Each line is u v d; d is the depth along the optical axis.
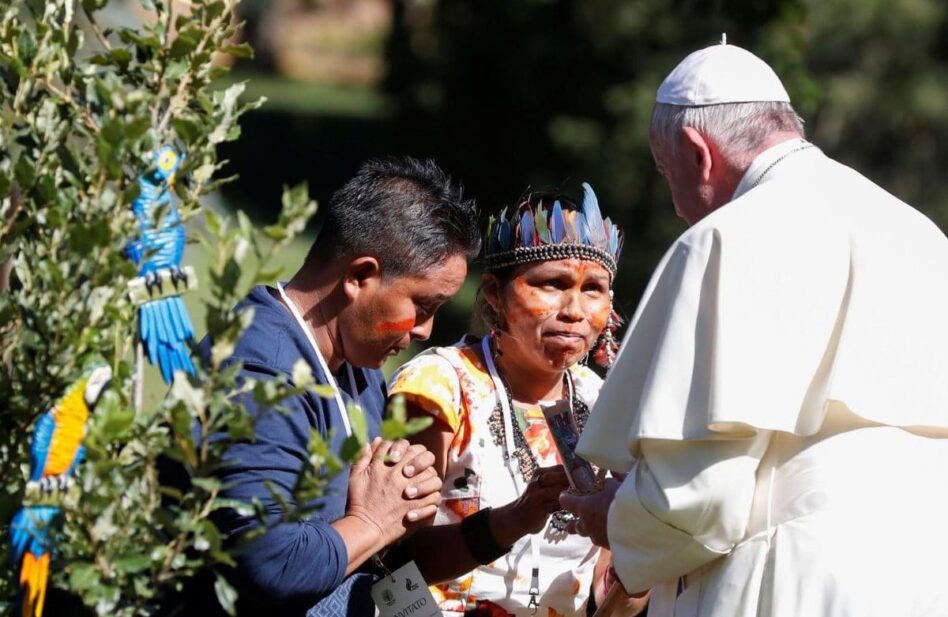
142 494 4.08
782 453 5.18
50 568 4.10
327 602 5.38
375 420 5.73
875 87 31.55
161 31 4.38
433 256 5.29
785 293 5.08
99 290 4.07
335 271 5.34
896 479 5.06
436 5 36.50
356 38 73.56
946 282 5.41
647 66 29.70
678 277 5.24
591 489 5.73
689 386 5.09
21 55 4.32
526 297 5.93
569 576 6.05
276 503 4.90
